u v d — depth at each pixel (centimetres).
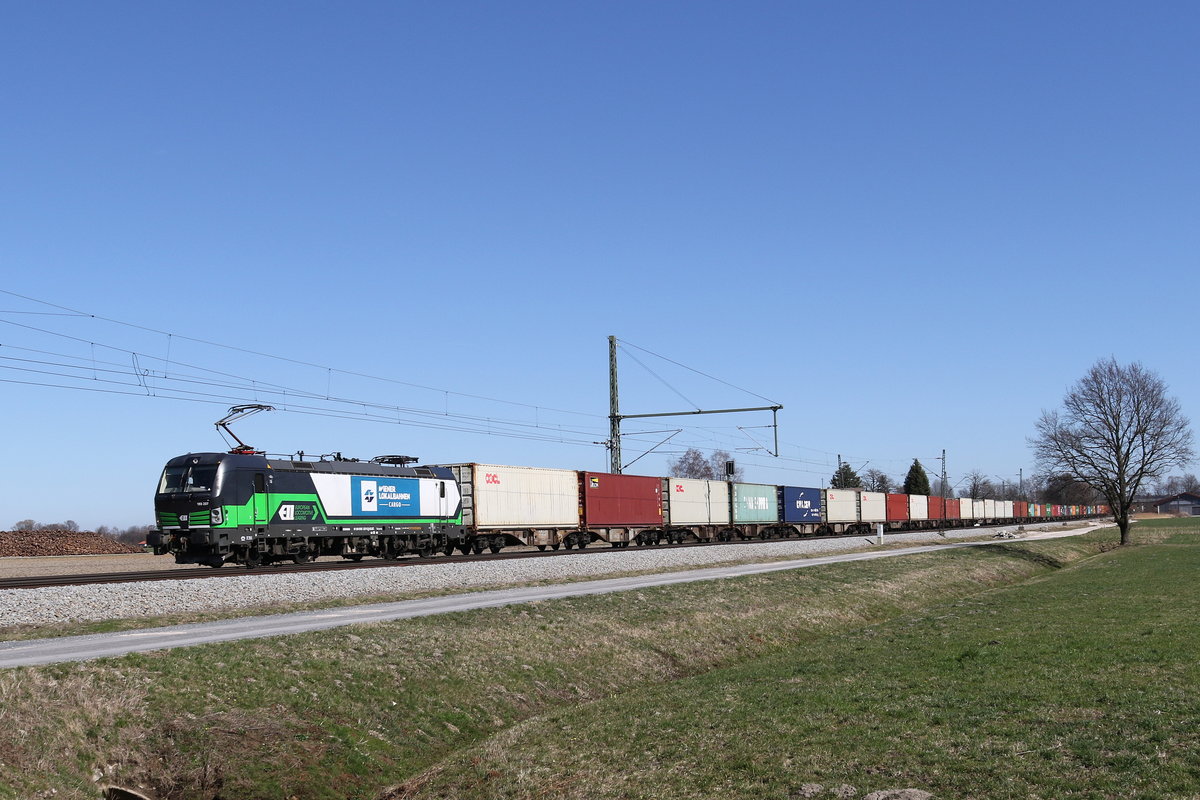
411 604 2473
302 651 1741
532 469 4641
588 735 1450
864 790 980
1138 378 6731
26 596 2095
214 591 2400
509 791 1223
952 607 2934
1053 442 6962
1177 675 1440
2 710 1220
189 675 1505
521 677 1939
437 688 1766
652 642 2361
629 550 4412
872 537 6494
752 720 1366
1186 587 2948
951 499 9631
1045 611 2467
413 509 3988
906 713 1302
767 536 6700
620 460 5191
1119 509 6831
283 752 1378
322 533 3575
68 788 1152
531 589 2925
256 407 3609
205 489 3206
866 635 2345
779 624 2747
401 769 1466
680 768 1168
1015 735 1130
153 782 1254
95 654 1562
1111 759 1004
